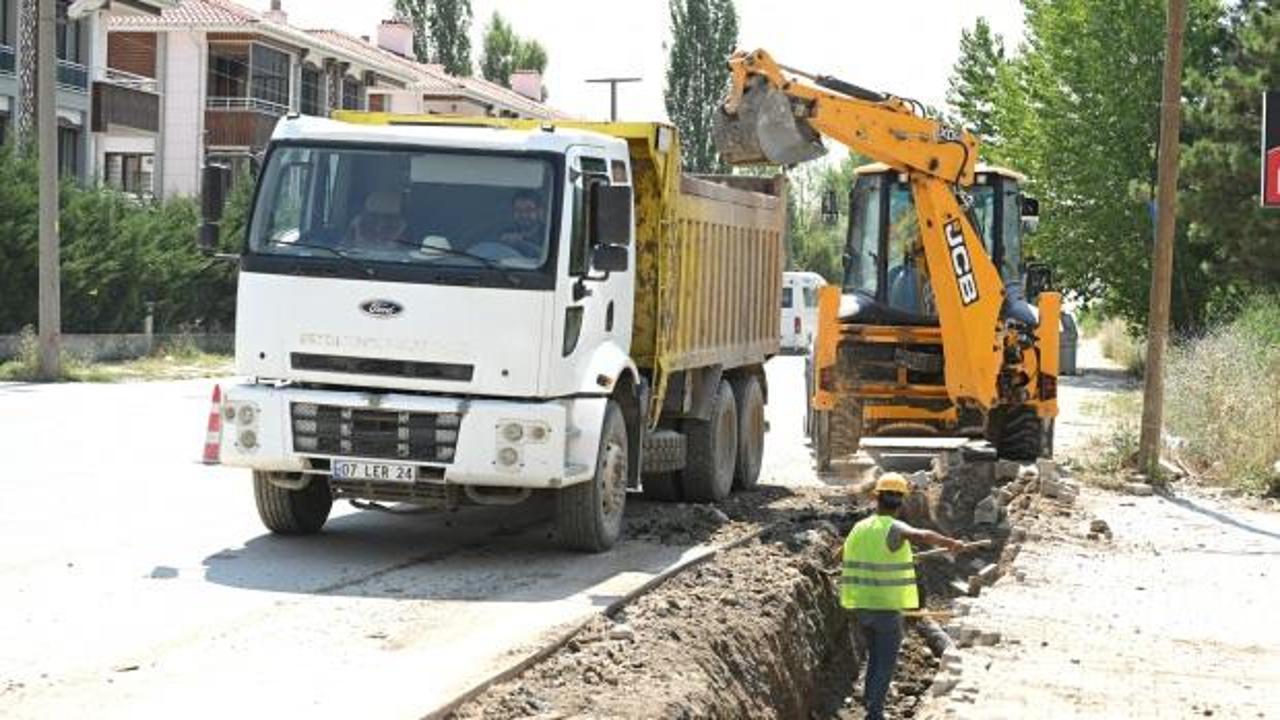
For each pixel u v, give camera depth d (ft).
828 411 74.38
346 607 39.01
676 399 56.39
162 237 150.20
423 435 44.75
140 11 177.17
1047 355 74.79
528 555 47.47
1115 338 197.26
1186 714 35.29
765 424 67.82
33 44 156.35
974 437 75.36
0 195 128.47
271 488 48.32
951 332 70.49
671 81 300.61
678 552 48.67
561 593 41.45
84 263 133.90
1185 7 75.10
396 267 45.14
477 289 44.91
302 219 46.06
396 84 252.21
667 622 38.83
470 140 45.83
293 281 45.55
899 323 75.51
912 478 66.69
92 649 33.81
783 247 69.87
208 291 161.38
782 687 40.63
